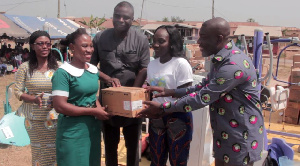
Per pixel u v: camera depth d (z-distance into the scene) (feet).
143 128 17.76
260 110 7.94
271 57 12.60
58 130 8.67
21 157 15.07
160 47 9.14
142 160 14.15
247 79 7.46
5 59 54.08
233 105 7.64
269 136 18.22
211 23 7.61
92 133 8.81
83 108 8.32
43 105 9.91
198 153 12.27
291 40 14.17
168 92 9.01
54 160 10.34
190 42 29.76
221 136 8.01
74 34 8.39
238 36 14.96
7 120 16.02
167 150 9.95
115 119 10.57
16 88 10.23
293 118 20.94
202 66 31.96
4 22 49.52
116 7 10.31
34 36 9.84
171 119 9.27
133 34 10.80
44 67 10.21
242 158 7.80
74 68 8.28
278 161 11.80
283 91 15.72
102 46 10.79
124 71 10.80
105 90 8.96
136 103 8.61
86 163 8.70
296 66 22.08
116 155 11.53
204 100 7.64
